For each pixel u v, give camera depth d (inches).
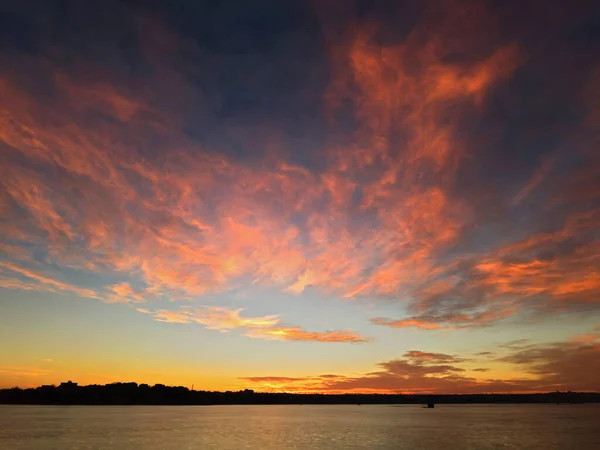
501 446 3459.6
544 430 5068.9
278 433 4626.0
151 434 4471.0
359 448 3324.3
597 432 4773.6
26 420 7116.1
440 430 5073.8
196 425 5920.3
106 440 3865.7
